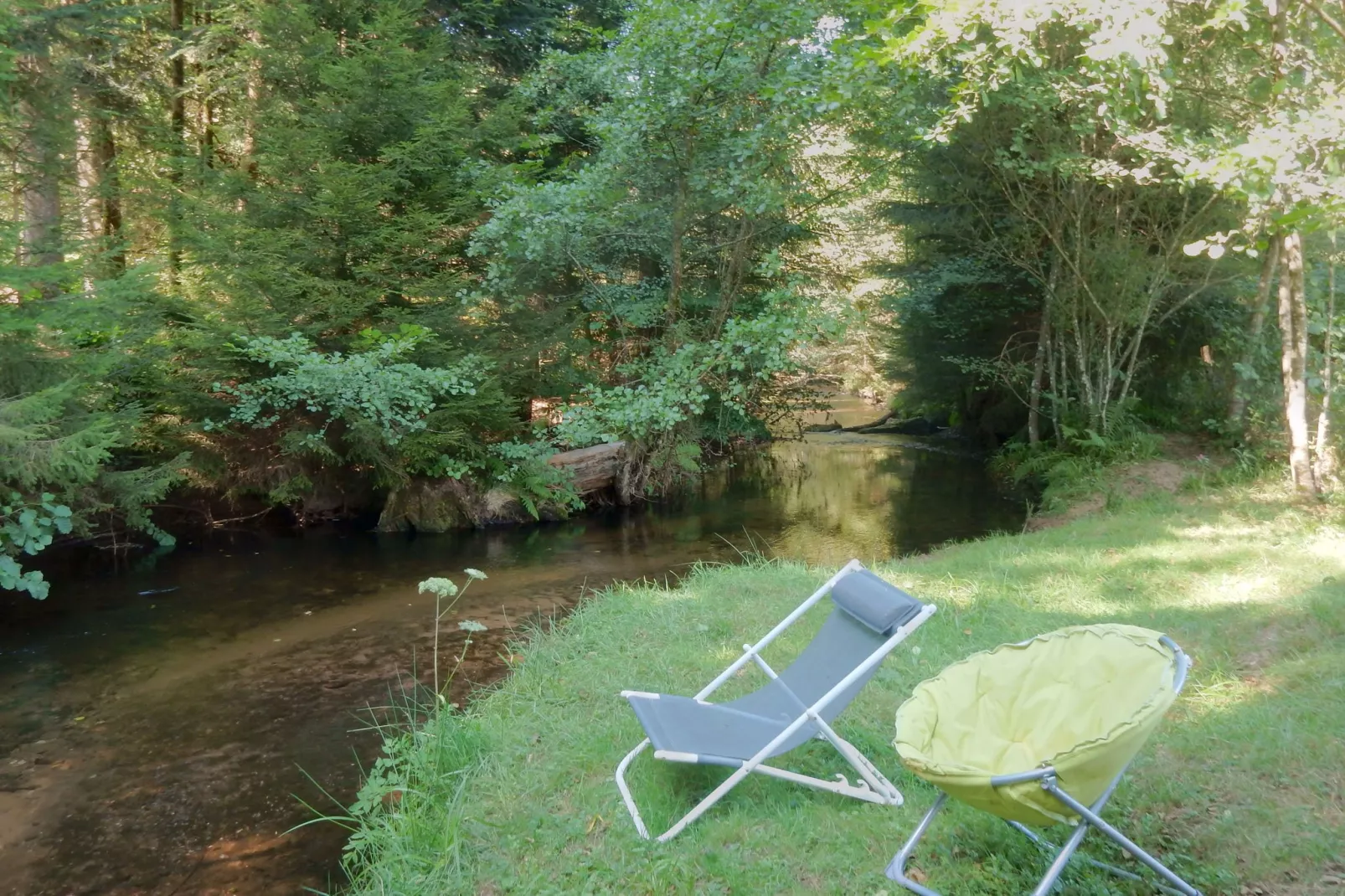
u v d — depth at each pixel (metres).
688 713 3.66
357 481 12.05
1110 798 3.20
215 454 10.88
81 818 4.11
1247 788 3.22
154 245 12.59
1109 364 13.08
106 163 11.25
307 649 6.58
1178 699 4.20
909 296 14.73
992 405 18.08
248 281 10.08
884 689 4.59
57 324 7.25
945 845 3.02
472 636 6.72
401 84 10.93
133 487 8.83
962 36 7.01
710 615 6.12
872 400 28.44
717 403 14.38
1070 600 6.15
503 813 3.51
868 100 10.20
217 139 13.38
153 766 4.66
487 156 12.99
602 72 10.84
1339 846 2.78
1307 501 9.02
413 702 5.40
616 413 10.69
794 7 9.84
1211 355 13.96
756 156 11.17
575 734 4.23
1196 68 9.37
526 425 12.59
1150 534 8.16
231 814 4.13
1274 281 12.66
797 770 3.76
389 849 3.41
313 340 10.82
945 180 13.20
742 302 13.39
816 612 6.14
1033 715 2.78
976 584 6.68
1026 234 13.12
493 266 10.85
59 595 8.24
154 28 12.69
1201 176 6.01
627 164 11.27
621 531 11.29
